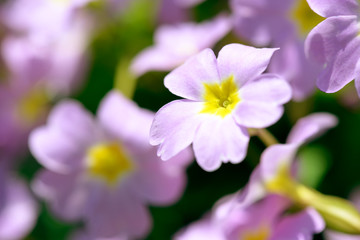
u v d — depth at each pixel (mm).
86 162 316
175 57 310
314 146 327
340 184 327
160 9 344
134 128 307
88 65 350
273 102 242
